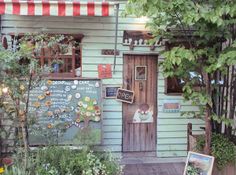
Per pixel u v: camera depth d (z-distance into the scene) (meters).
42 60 4.45
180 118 5.12
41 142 4.23
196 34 3.59
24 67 3.20
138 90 5.08
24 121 3.39
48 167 3.38
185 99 3.75
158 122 5.12
